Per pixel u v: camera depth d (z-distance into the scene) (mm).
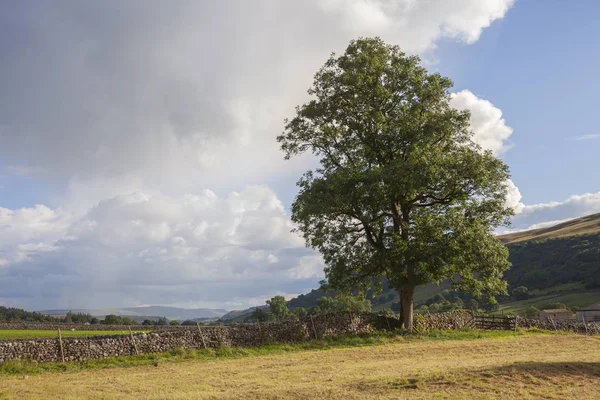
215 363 25172
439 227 35000
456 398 14109
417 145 36844
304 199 36688
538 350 28984
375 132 37500
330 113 39188
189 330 30062
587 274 124625
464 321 45750
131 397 15492
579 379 17359
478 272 36438
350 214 37500
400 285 38250
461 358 25031
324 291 39344
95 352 26125
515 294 130375
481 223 36781
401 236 37094
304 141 40438
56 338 25750
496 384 16031
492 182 36812
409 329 38594
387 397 14359
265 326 33094
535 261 149000
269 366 23344
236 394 15469
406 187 34750
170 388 17312
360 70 37875
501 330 44500
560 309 98875
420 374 18219
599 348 30219
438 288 161250
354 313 38500
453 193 37781
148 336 28359
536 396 14484
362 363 23594
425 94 37750
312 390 15703
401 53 38906
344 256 37719
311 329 35000
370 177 34625
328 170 39250
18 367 23047
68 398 15492
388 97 37656
